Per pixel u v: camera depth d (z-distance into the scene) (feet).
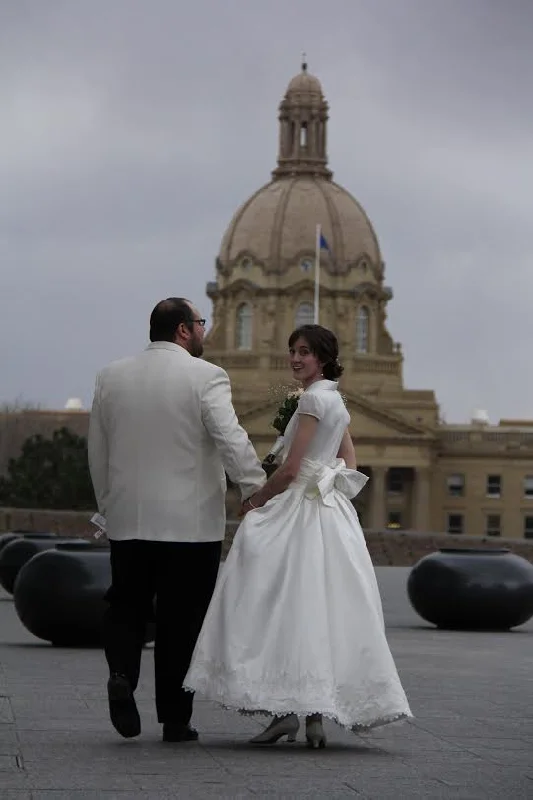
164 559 45.34
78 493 380.78
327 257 581.12
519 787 38.68
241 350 580.30
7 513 262.47
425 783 38.83
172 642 45.16
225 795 36.29
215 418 45.14
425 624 111.45
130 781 37.83
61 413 646.74
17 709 52.37
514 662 77.36
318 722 44.52
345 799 36.29
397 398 571.69
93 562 82.74
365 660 43.57
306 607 43.47
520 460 563.07
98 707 53.26
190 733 45.32
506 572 102.42
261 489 45.27
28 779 37.60
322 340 47.19
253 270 580.71
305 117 604.49
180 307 46.91
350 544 44.75
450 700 58.34
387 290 596.29
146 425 45.52
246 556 44.29
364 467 539.29
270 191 595.06
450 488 564.30
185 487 45.39
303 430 45.24
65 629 82.33
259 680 43.09
